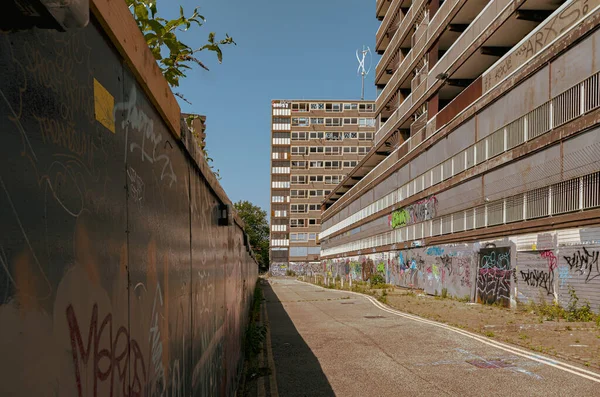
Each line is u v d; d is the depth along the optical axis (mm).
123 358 1652
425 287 26828
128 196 1767
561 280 14078
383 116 42156
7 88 968
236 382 6617
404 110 32875
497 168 18516
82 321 1304
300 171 87625
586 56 13328
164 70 3006
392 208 34656
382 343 9883
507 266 17328
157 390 2115
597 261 12531
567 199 14078
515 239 16891
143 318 1920
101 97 1512
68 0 1025
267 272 90438
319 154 88062
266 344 10297
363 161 46656
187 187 3041
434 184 25578
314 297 24594
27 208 1028
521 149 16531
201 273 3562
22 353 982
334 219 63688
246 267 12883
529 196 16172
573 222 13617
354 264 49375
